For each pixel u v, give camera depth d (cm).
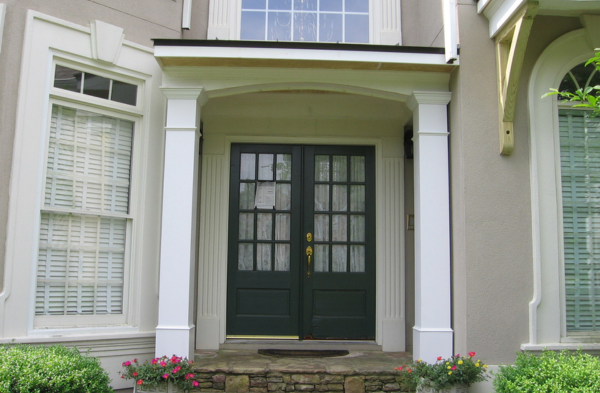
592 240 421
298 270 517
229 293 511
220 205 515
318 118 529
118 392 416
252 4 513
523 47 382
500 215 409
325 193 531
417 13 519
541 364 335
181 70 424
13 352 317
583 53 427
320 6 518
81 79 425
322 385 407
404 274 515
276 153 532
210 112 523
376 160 531
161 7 470
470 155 412
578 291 416
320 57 408
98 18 431
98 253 428
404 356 475
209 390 404
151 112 455
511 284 404
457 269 414
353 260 523
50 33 406
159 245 450
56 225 409
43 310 398
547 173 416
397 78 435
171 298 406
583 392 302
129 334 423
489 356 396
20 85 389
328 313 513
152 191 450
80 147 424
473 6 428
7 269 375
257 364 425
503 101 409
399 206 523
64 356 327
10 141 383
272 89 445
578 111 430
